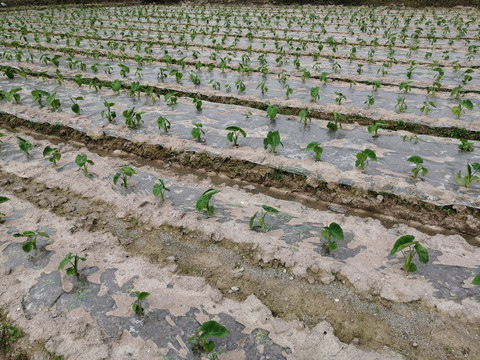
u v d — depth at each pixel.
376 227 4.45
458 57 11.39
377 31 16.08
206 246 4.32
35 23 19.52
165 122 6.89
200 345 3.12
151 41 13.77
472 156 5.80
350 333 3.26
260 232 4.43
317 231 4.41
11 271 3.93
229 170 5.95
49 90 9.07
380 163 5.71
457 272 3.74
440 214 4.76
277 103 8.08
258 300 3.56
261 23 17.92
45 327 3.32
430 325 3.27
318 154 5.74
